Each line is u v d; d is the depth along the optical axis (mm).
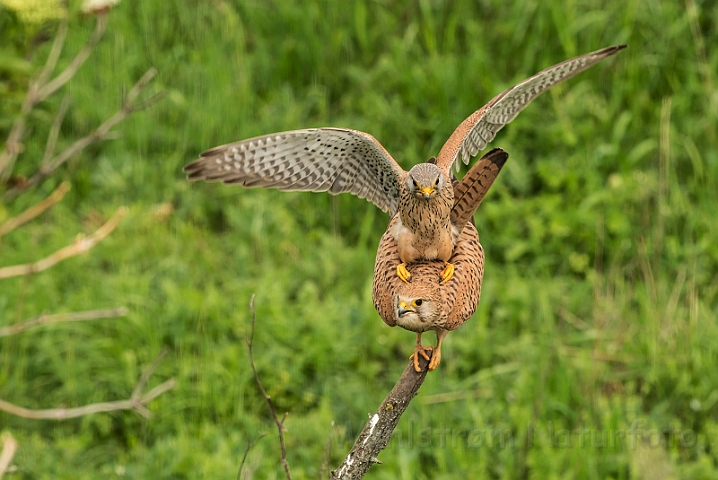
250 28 16391
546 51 15305
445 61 15055
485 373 11797
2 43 10305
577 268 13078
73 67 11523
